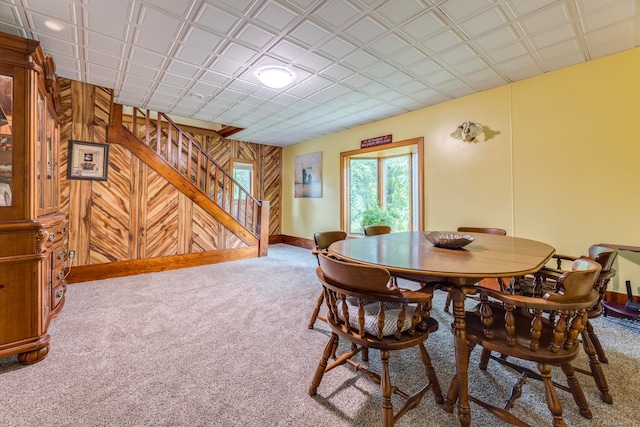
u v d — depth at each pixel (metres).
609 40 2.39
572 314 1.09
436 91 3.50
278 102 3.90
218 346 1.95
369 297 1.18
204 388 1.50
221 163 6.08
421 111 4.13
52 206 2.70
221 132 5.81
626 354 1.85
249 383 1.54
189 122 5.62
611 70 2.62
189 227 4.38
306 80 3.21
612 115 2.62
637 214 2.52
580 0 1.93
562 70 2.90
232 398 1.42
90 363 1.72
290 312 2.57
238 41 2.45
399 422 1.27
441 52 2.61
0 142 1.69
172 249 4.21
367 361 1.76
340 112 4.32
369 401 1.41
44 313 1.85
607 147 2.65
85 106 3.44
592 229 2.74
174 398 1.42
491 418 1.31
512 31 2.28
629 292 2.40
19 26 2.23
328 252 1.70
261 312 2.57
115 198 3.72
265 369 1.68
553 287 1.79
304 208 6.29
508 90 3.27
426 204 4.05
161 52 2.64
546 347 1.14
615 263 2.62
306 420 1.28
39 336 1.77
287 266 4.44
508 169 3.28
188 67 2.92
